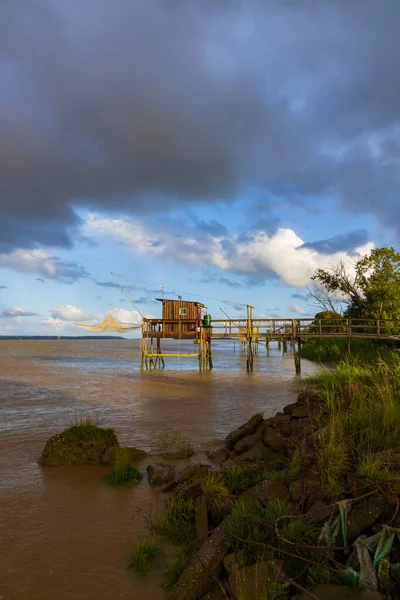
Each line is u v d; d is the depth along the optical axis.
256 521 4.86
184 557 4.92
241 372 31.72
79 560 5.01
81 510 6.42
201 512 5.56
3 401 17.09
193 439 10.67
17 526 5.89
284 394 18.56
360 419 7.71
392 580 3.87
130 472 7.84
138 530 5.77
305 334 29.45
